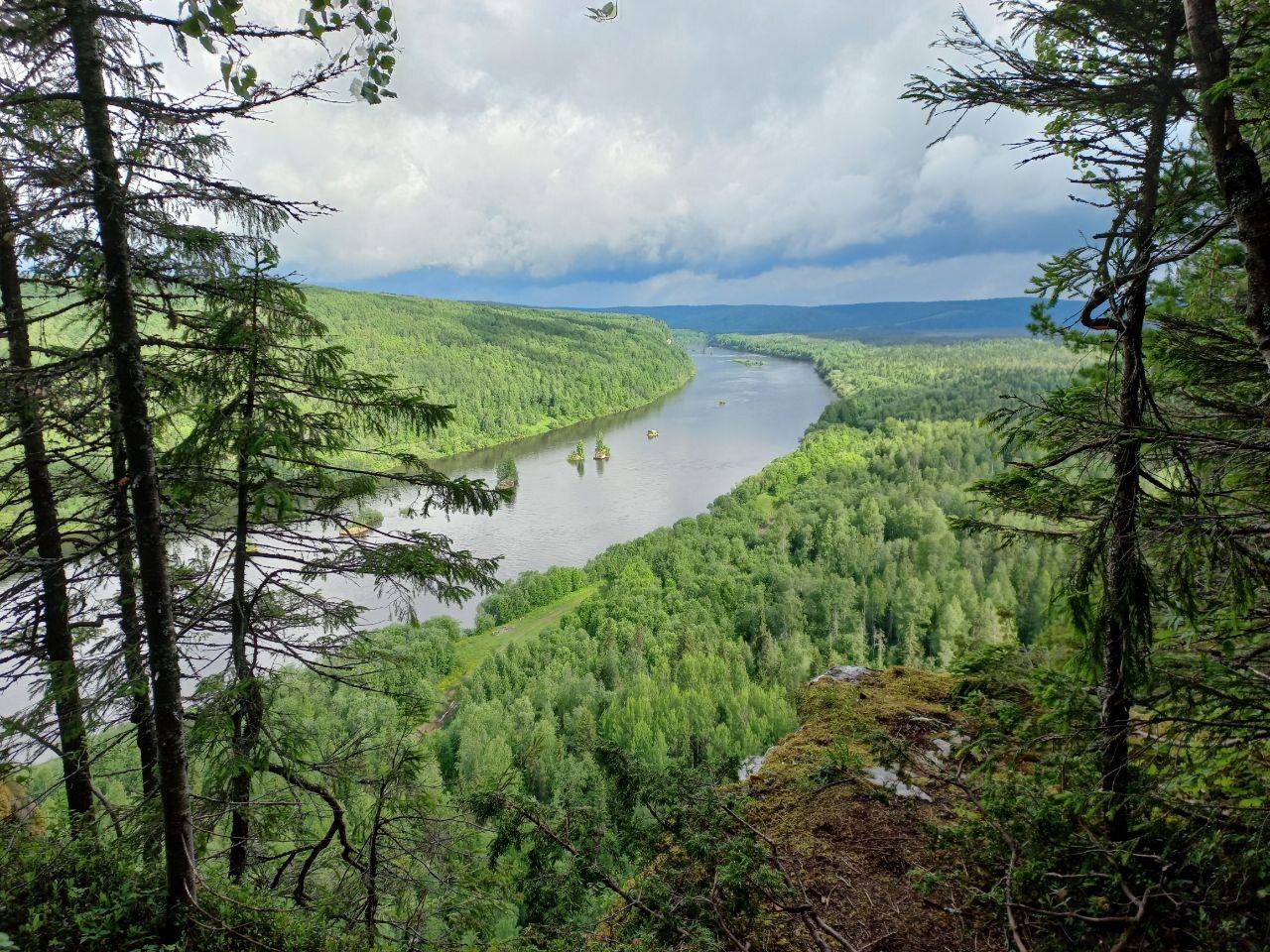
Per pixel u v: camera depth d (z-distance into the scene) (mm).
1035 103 3330
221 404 4988
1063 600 3523
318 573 5340
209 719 4840
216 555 5281
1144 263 3053
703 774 4488
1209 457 3043
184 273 4648
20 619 5605
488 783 4684
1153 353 3785
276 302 4785
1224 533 2877
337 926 5188
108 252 3787
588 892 4125
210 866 5898
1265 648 3176
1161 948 2943
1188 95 3051
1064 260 3318
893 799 4910
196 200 3883
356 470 5277
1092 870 3320
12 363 5199
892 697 6691
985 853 3604
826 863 4371
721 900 3660
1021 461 3654
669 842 4156
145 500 4047
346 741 6098
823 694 6828
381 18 2525
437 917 5148
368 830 5648
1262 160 3303
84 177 3678
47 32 3389
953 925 3764
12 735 4688
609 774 4551
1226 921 2740
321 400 5137
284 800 5465
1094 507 3482
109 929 4371
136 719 5453
